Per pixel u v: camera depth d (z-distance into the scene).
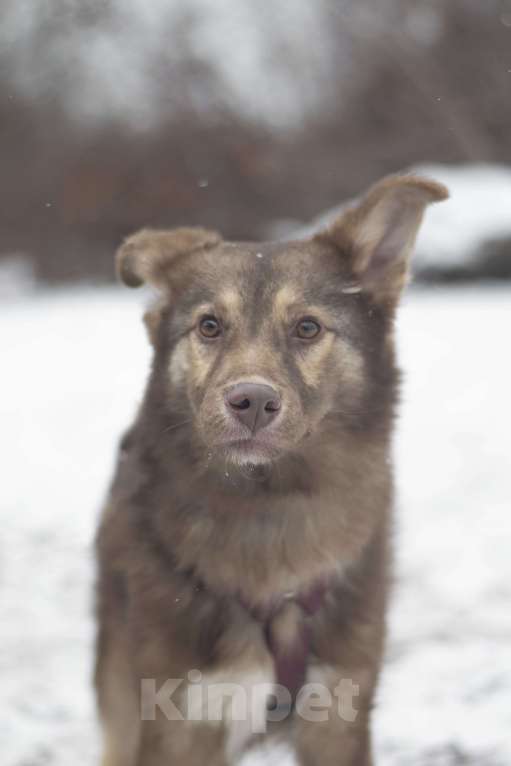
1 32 40.97
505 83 38.59
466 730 6.23
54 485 11.80
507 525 9.78
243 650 5.18
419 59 39.16
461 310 21.75
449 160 38.22
